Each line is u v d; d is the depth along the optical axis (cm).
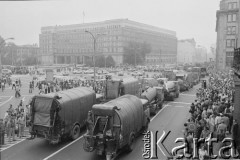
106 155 1619
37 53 18288
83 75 8562
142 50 14750
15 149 1858
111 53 15538
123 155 1744
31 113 1906
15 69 11281
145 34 17388
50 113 1872
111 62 13688
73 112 2033
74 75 8612
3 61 16712
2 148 1877
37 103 1897
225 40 8425
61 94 2009
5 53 16950
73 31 16638
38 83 5725
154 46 18412
